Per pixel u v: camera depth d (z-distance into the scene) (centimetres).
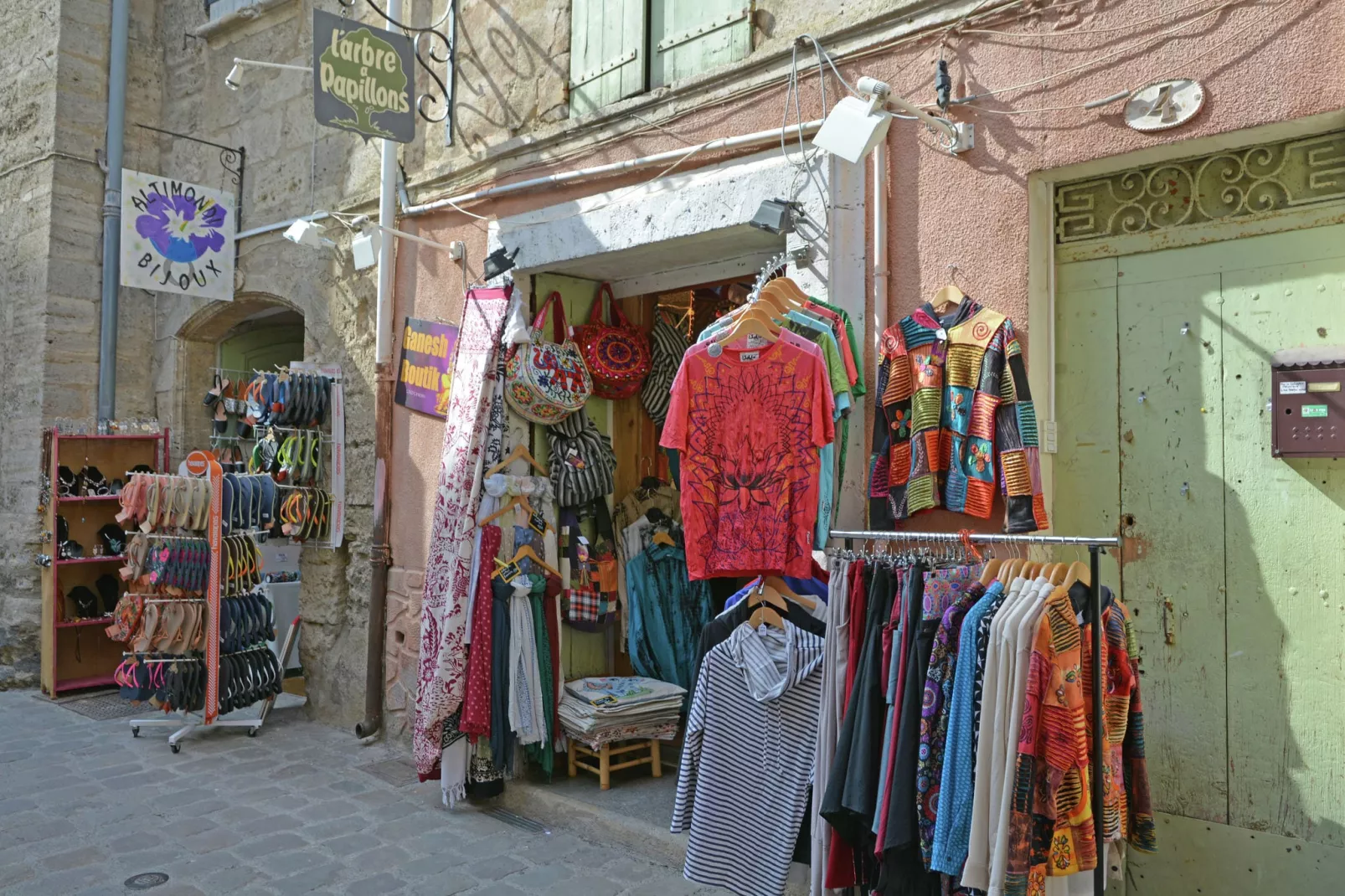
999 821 234
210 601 560
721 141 405
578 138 476
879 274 355
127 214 620
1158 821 307
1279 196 291
